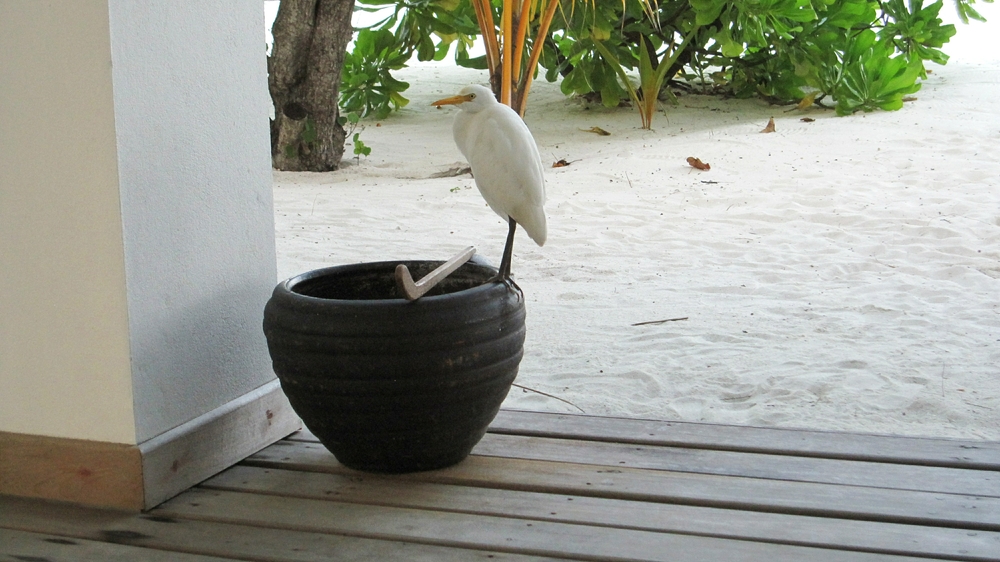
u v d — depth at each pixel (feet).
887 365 13.16
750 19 36.91
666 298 17.12
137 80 8.39
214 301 9.63
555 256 20.36
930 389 12.21
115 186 8.24
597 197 26.35
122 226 8.31
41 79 8.26
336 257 20.08
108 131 8.16
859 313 15.90
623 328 15.34
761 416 11.43
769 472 9.45
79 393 8.81
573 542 8.14
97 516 8.75
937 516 8.46
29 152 8.43
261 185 10.25
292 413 10.91
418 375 8.68
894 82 36.63
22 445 9.11
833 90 37.93
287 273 18.70
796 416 11.41
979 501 8.75
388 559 7.93
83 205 8.37
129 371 8.57
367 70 41.83
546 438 10.50
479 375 8.95
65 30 8.11
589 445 10.27
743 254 20.18
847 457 9.78
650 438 10.34
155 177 8.70
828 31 37.86
